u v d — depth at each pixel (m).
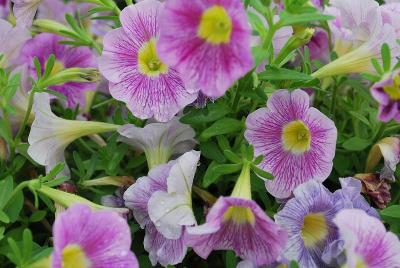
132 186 0.20
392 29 0.21
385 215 0.20
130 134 0.21
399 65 0.19
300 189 0.19
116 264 0.17
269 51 0.20
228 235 0.18
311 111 0.20
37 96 0.21
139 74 0.21
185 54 0.18
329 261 0.18
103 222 0.17
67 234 0.17
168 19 0.17
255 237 0.18
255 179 0.21
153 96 0.21
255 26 0.19
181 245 0.19
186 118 0.21
